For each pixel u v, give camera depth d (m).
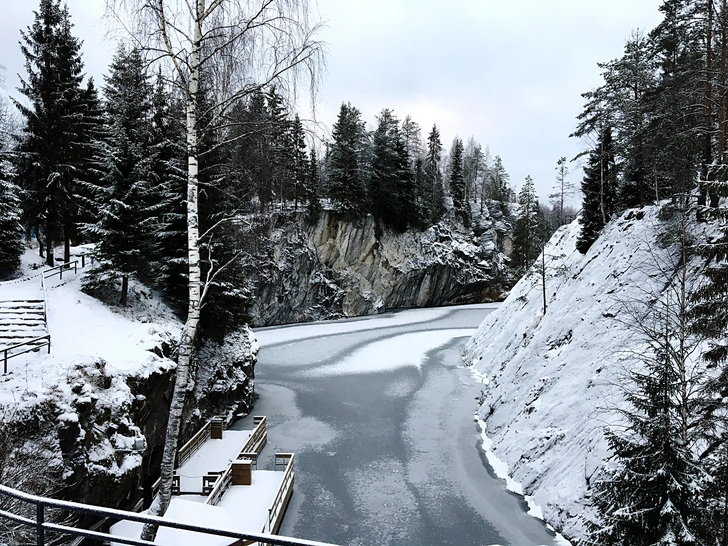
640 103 29.05
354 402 27.97
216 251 19.91
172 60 8.33
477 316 64.38
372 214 70.25
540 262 35.34
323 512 16.02
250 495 15.31
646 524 8.16
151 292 23.44
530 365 24.58
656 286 19.64
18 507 8.98
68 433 11.09
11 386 11.38
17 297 17.83
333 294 62.81
